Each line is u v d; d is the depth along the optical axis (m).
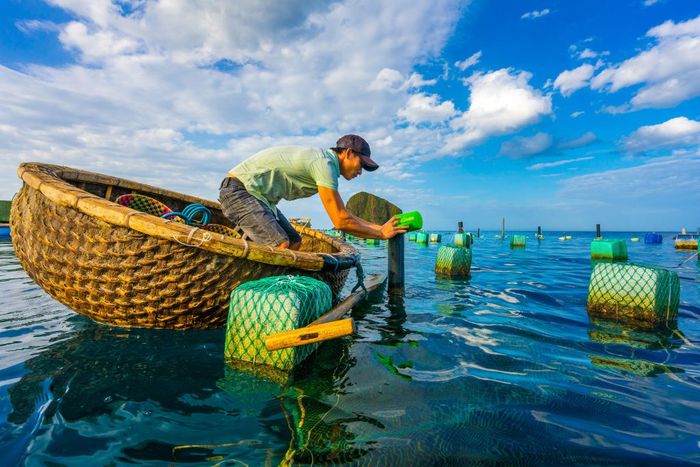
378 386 1.88
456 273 6.47
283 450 1.33
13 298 3.98
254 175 3.31
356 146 3.41
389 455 1.29
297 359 2.12
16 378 1.93
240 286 2.27
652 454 1.29
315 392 1.80
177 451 1.32
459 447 1.33
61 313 3.29
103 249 2.44
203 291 2.56
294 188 3.51
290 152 3.33
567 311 3.70
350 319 1.86
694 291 4.91
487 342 2.66
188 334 2.71
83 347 2.40
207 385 1.88
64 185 2.60
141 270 2.45
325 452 1.31
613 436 1.42
